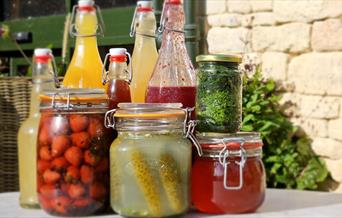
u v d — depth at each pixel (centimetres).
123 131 102
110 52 114
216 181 105
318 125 204
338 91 199
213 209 107
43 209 107
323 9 201
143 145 101
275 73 212
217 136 106
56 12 263
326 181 205
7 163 181
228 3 221
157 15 204
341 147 200
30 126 114
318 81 203
